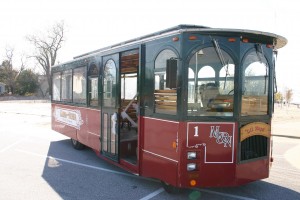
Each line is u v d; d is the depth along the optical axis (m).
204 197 5.56
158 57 5.49
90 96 8.22
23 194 5.62
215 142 4.97
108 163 8.07
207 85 5.00
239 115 5.06
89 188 6.02
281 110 37.16
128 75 7.60
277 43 5.69
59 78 10.77
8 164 7.82
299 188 6.16
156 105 5.51
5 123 17.53
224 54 5.01
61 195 5.60
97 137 7.79
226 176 5.02
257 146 5.40
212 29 4.88
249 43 5.16
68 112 9.94
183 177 4.90
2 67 68.44
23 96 62.31
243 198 5.54
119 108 6.75
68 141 11.37
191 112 4.93
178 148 4.93
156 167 5.50
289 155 9.67
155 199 5.43
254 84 5.29
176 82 4.91
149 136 5.70
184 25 5.16
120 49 6.62
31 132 13.76
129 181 6.50
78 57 9.27
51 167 7.59
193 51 4.92
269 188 6.13
